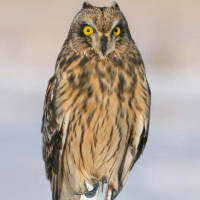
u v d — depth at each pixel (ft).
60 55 50.03
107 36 48.49
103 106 48.88
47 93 51.11
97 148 49.65
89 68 48.80
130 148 50.03
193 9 134.92
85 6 49.37
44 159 52.19
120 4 138.62
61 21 130.72
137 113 49.34
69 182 50.57
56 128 49.65
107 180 50.26
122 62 48.88
